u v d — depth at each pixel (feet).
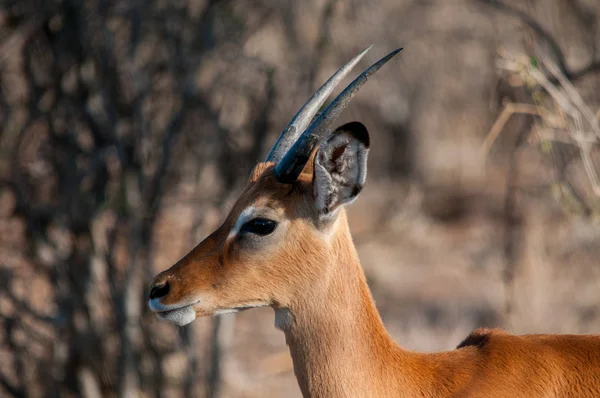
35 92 61.11
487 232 117.80
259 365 81.00
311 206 36.27
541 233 78.43
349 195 35.70
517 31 84.07
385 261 106.83
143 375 63.46
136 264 61.52
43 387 62.34
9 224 63.82
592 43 84.28
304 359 36.65
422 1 98.94
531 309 73.97
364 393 36.35
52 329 63.21
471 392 35.81
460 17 98.73
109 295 63.31
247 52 67.36
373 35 84.07
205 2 63.26
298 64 68.64
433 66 125.18
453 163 150.61
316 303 36.42
